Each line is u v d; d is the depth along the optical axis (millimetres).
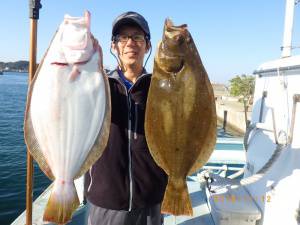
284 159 1126
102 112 785
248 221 1240
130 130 956
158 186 974
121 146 954
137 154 955
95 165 968
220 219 1246
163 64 808
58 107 757
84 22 765
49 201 745
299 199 1000
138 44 970
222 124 11320
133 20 940
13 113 9797
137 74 1012
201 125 823
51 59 761
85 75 769
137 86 958
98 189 961
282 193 1101
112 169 952
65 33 762
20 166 4395
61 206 744
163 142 833
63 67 757
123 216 962
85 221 1407
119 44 980
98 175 962
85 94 768
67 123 762
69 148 766
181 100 817
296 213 1006
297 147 1055
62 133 762
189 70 808
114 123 957
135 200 954
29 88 756
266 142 1294
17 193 3414
